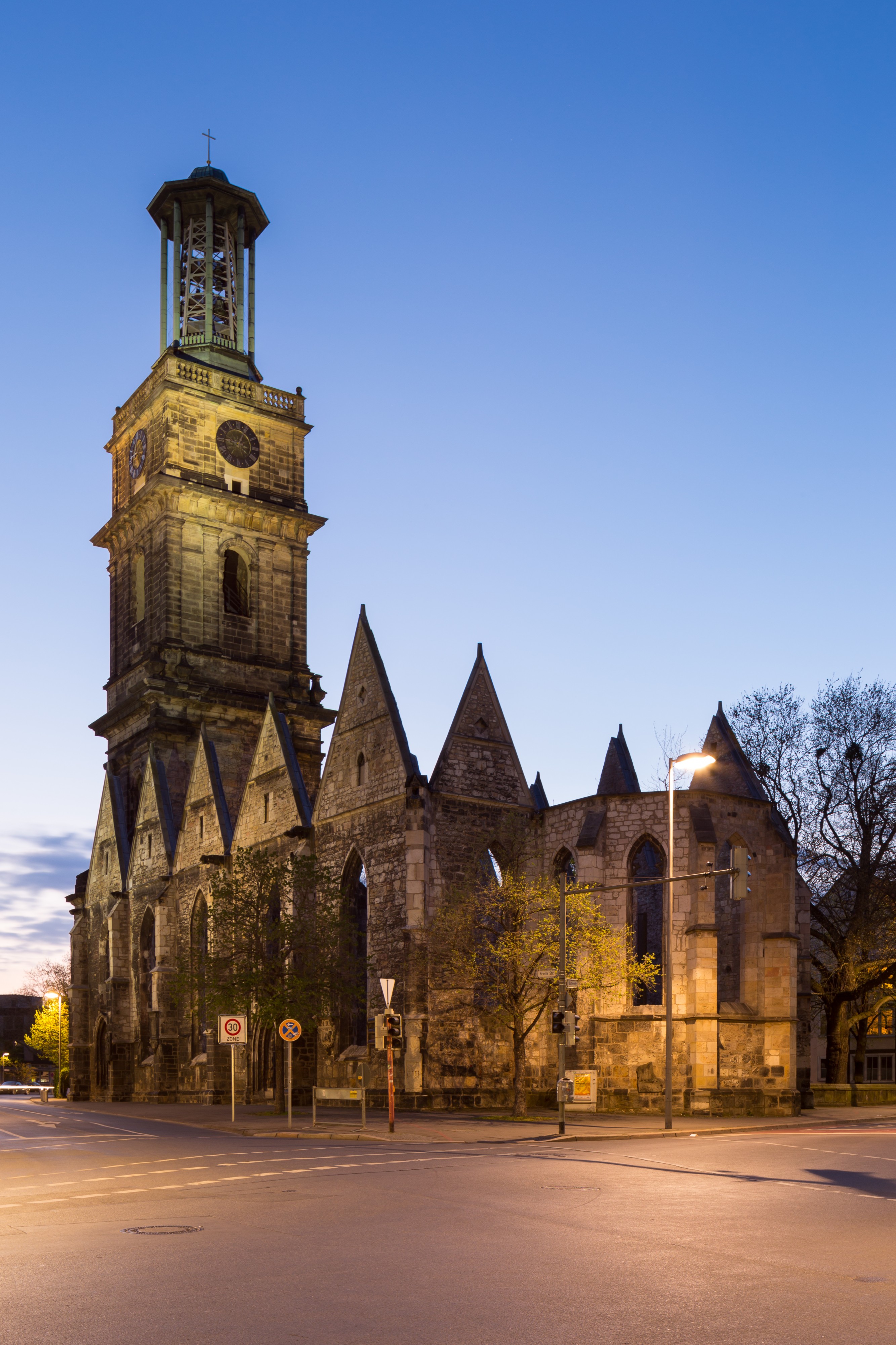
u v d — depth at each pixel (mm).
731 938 51375
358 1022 52750
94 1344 10508
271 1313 11688
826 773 62594
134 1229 17156
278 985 48062
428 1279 13266
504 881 46188
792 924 48688
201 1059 65500
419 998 47875
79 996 83312
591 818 49281
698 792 47938
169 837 73562
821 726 63188
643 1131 36125
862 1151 29953
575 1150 30078
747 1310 11734
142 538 85875
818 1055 90000
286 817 58281
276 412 88625
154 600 83062
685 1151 29688
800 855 62594
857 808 61188
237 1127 38750
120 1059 75125
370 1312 11672
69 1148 33375
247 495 86688
